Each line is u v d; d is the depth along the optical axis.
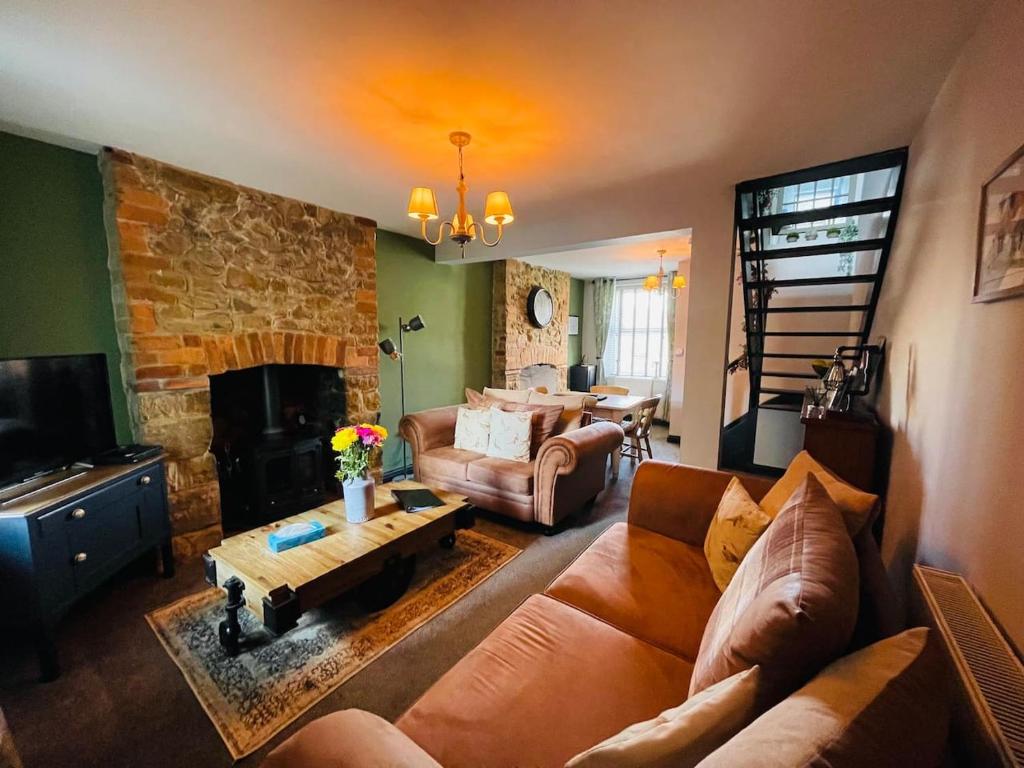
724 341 3.04
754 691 0.75
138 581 2.40
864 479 2.32
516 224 4.02
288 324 3.25
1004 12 1.25
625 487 3.99
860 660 0.73
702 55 1.60
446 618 2.08
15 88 1.80
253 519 3.18
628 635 1.35
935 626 1.09
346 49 1.56
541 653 1.26
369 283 3.86
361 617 2.08
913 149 2.27
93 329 2.50
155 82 1.77
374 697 1.63
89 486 1.92
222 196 2.83
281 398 3.79
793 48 1.56
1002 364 1.15
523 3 1.33
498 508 3.12
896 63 1.65
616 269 6.63
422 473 3.55
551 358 6.64
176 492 2.63
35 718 1.52
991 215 1.23
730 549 1.55
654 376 7.18
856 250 2.78
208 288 2.78
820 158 2.51
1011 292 1.08
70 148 2.38
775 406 3.83
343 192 3.10
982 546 1.18
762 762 0.53
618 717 1.05
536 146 2.36
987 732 0.79
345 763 0.75
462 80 1.75
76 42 1.51
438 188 2.99
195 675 1.72
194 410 2.71
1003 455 1.11
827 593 0.80
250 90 1.83
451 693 1.12
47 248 2.33
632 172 2.71
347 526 2.22
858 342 3.63
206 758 1.39
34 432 1.95
